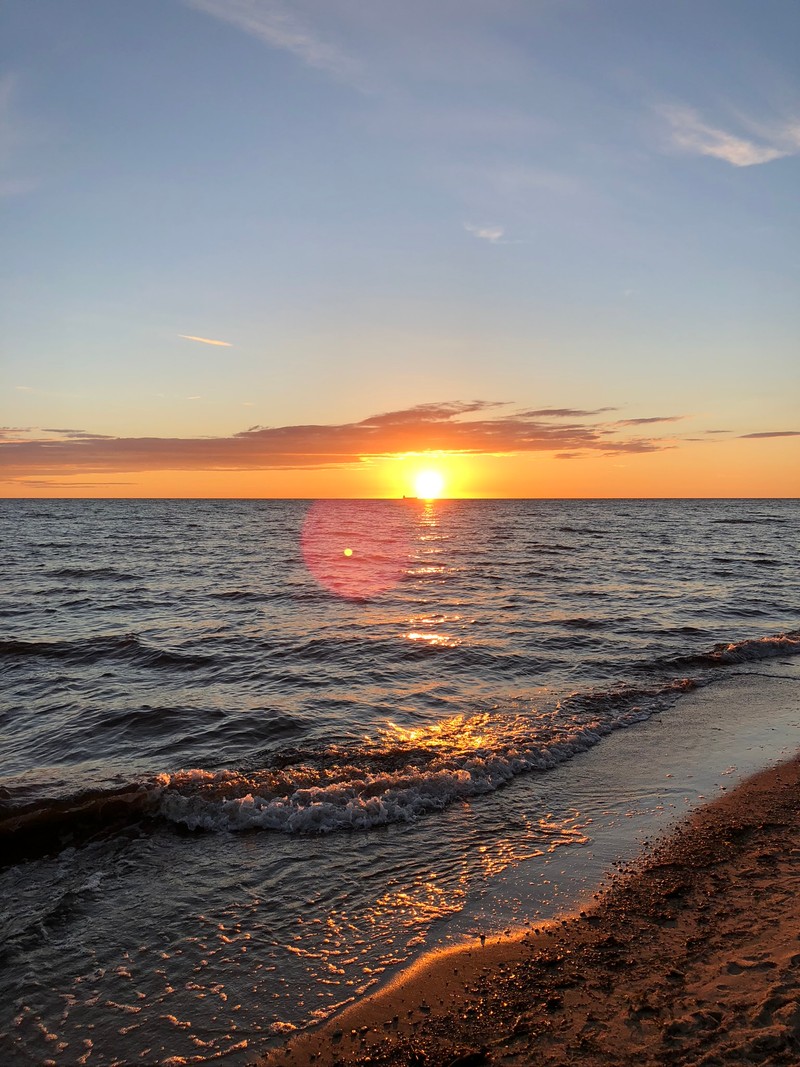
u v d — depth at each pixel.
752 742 10.20
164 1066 4.15
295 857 6.79
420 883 6.27
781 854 6.66
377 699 12.33
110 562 38.56
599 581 29.64
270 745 9.99
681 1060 3.90
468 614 21.20
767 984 4.53
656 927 5.44
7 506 186.88
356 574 32.91
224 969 5.05
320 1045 4.29
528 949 5.21
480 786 8.52
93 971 5.03
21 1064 4.16
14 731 10.66
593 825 7.46
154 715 11.36
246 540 58.53
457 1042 4.24
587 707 11.86
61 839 7.09
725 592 25.97
